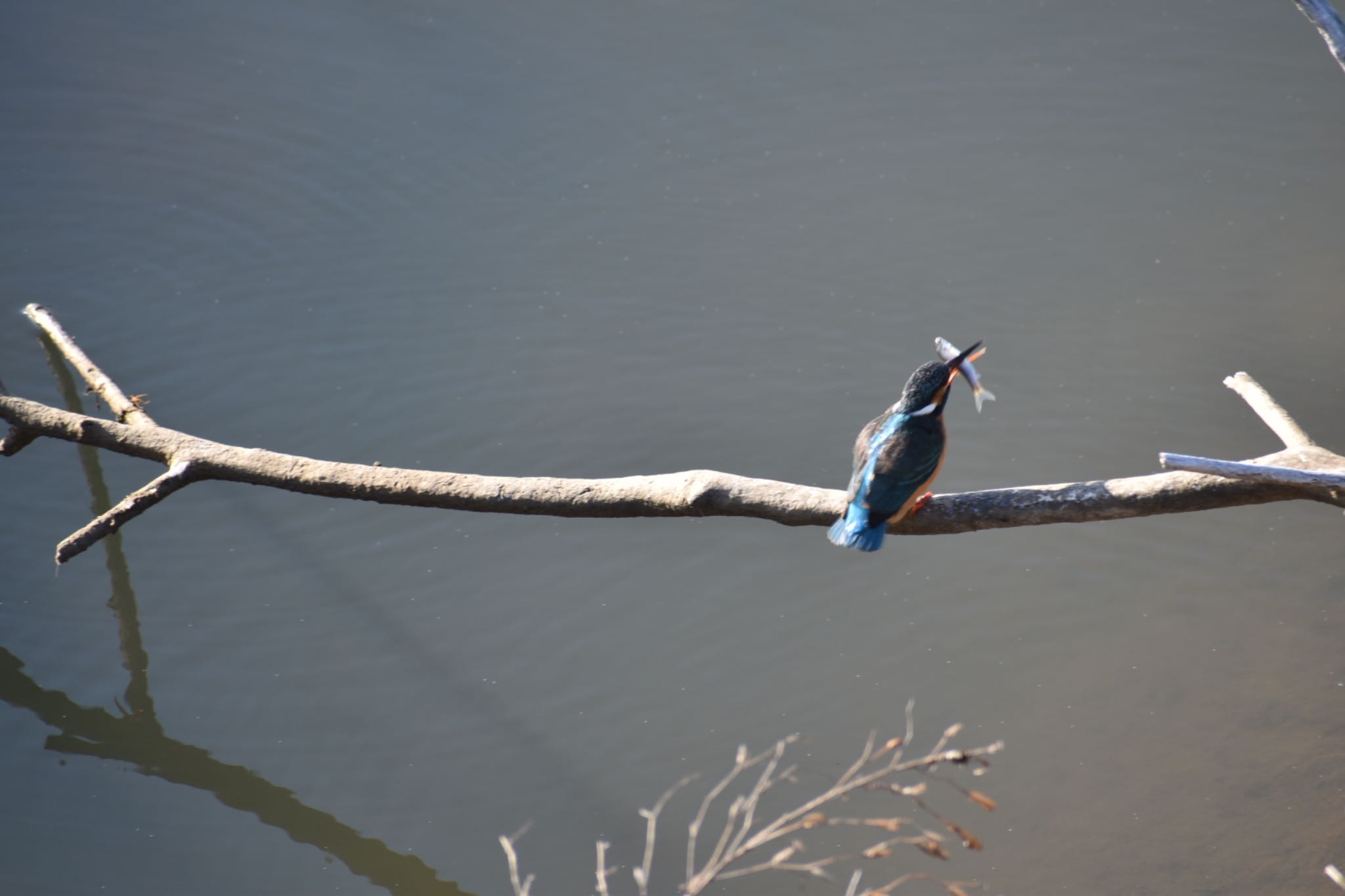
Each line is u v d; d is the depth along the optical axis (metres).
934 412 7.68
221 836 9.52
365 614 11.19
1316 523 11.64
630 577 11.51
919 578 11.44
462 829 9.48
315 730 10.24
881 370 12.95
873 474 7.44
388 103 16.47
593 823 9.52
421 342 13.48
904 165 15.39
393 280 14.23
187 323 13.79
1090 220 14.55
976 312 13.47
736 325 13.49
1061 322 13.30
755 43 17.28
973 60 16.86
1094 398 12.51
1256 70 16.41
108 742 10.13
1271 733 9.80
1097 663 10.54
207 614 11.16
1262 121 15.69
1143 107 16.02
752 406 12.66
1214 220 14.41
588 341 13.44
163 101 16.58
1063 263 14.01
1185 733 9.88
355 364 13.28
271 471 8.86
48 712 10.38
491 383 13.02
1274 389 12.39
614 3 17.94
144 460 12.68
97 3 17.80
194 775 9.95
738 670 10.65
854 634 10.92
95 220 15.08
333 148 15.91
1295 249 13.97
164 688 10.55
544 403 12.80
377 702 10.45
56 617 11.10
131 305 14.01
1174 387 12.55
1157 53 16.78
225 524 12.06
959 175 15.23
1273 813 9.20
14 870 9.31
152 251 14.70
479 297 13.98
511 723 10.27
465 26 17.58
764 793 9.70
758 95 16.45
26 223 15.02
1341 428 11.95
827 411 12.58
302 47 17.30
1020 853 9.20
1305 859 8.75
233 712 10.38
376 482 8.66
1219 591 11.09
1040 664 10.56
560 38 17.39
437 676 10.66
